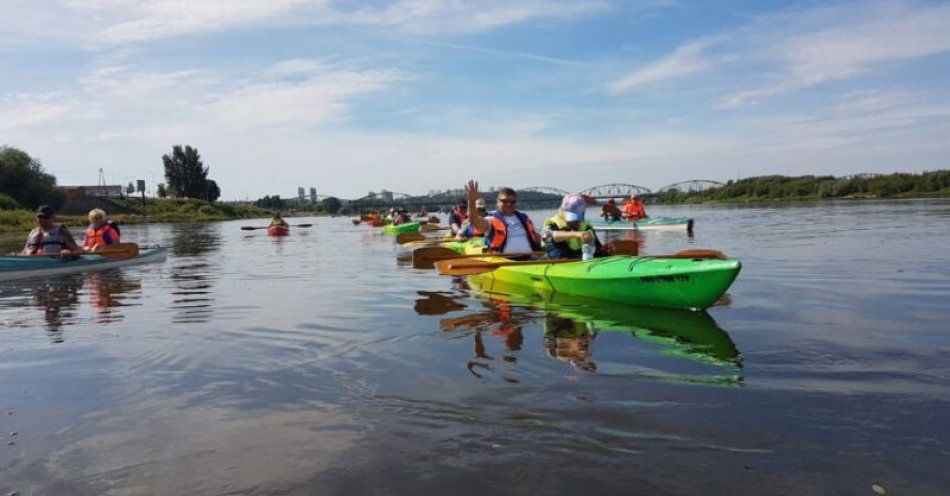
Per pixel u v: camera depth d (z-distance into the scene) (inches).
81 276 458.0
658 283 257.0
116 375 184.1
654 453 116.9
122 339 233.9
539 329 227.5
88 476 116.9
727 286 234.4
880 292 290.2
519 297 303.9
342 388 163.8
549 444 122.5
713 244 617.6
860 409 135.1
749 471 108.7
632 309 262.7
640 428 128.4
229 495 108.0
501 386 159.3
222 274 462.0
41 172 2682.1
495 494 104.6
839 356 178.7
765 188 3806.6
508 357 188.1
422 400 151.3
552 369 173.5
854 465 109.6
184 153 4694.9
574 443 122.5
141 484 113.0
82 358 205.9
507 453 119.3
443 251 450.9
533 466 113.7
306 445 127.4
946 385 149.4
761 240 645.9
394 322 250.7
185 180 4680.1
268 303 312.8
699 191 4394.7
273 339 226.4
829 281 330.0
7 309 309.4
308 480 112.2
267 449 126.3
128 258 546.6
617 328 225.1
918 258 424.8
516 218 381.1
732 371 167.0
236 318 272.1
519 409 142.1
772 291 301.6
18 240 1140.5
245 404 154.3
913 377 156.6
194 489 110.6
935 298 270.8
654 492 103.0
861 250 493.7
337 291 350.9
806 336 205.0
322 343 217.2
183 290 372.5
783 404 139.6
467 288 344.2
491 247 379.2
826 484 103.3
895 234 657.6
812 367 168.4
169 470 118.3
